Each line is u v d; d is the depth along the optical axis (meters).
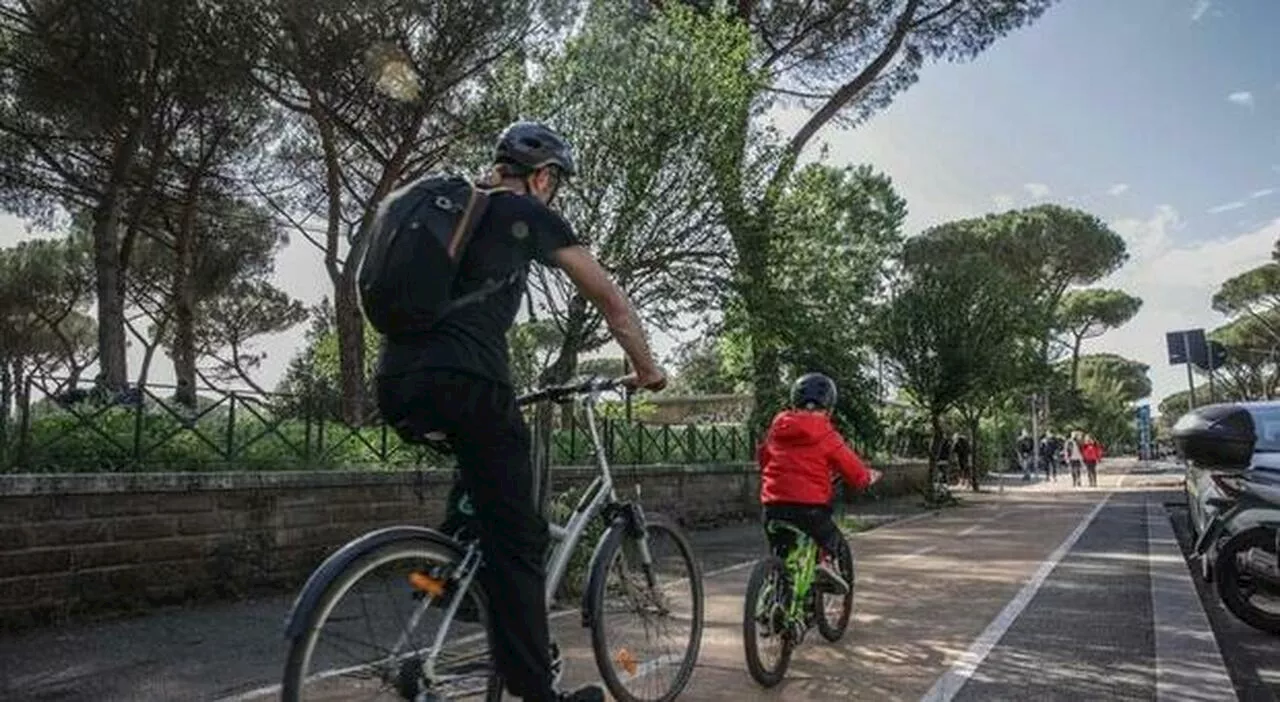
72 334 33.00
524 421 3.40
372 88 17.00
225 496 8.45
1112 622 7.46
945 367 24.50
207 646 6.61
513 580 3.38
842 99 23.34
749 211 12.16
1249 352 57.25
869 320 20.53
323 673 3.07
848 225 17.44
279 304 32.75
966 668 6.01
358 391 18.39
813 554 5.98
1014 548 12.68
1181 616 7.70
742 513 18.34
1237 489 7.60
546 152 3.60
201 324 32.31
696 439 17.89
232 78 16.30
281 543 8.88
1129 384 98.44
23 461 7.65
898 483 26.81
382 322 3.17
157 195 21.27
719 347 15.12
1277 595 7.36
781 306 13.00
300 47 16.08
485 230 3.26
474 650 3.47
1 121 18.20
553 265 3.39
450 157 12.64
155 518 7.91
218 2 15.41
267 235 26.77
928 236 49.62
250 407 9.60
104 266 17.06
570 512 4.44
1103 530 15.23
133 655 6.34
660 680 4.59
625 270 11.60
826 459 5.95
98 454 8.20
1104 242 50.97
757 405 18.00
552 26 16.56
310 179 22.47
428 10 16.06
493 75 13.05
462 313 3.20
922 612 7.89
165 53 16.09
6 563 6.98
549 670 3.46
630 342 3.47
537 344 11.80
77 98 16.64
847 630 7.12
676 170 11.59
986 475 41.88
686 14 12.44
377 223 3.27
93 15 15.40
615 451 15.00
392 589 3.26
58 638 6.79
